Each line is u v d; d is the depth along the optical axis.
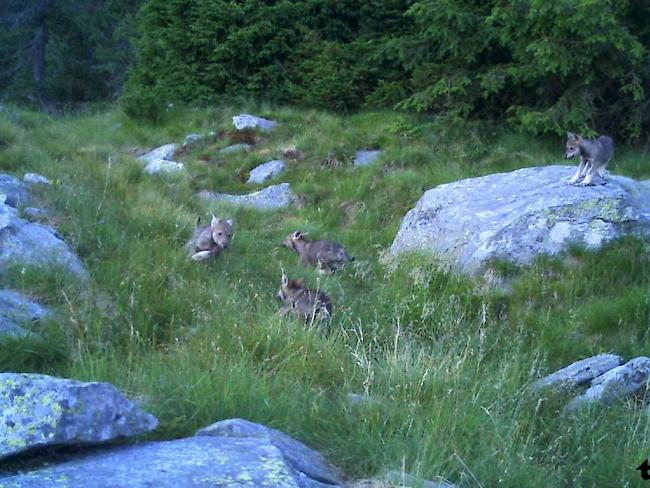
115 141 18.78
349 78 19.02
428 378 6.81
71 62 33.69
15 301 7.83
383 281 10.81
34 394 4.66
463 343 8.39
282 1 19.81
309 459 5.24
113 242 10.00
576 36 14.77
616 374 7.39
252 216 13.98
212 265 10.15
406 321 9.27
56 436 4.58
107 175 13.18
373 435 5.76
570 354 8.70
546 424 6.84
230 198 15.36
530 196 11.34
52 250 9.01
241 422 5.32
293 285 9.05
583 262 10.34
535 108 16.17
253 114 19.02
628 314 9.11
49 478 4.30
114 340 7.63
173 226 11.19
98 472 4.42
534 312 9.64
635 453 6.18
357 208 14.31
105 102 29.50
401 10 20.09
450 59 17.19
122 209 11.49
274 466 4.61
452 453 5.68
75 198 10.99
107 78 33.88
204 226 10.81
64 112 26.14
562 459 6.25
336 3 20.16
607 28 14.28
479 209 11.58
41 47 32.94
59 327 7.32
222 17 19.77
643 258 10.29
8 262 8.62
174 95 20.34
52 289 8.28
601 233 10.56
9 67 34.88
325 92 18.70
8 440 4.48
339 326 8.62
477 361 7.67
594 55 14.62
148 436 5.32
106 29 33.38
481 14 16.55
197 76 20.16
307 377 6.83
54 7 32.78
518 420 6.52
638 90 14.73
